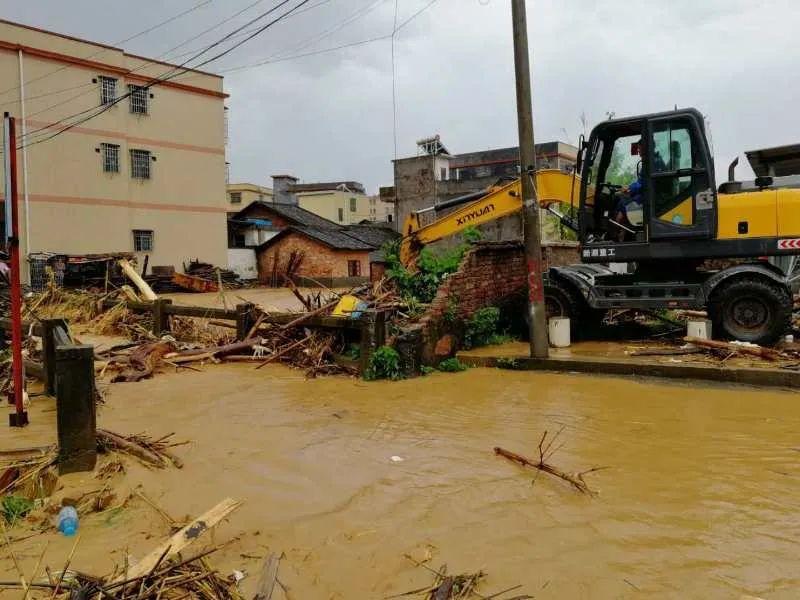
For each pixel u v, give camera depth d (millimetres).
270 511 4121
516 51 8719
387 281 10711
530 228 8867
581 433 5773
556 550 3537
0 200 25047
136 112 29562
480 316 10188
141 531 3857
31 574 3324
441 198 40531
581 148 10039
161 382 8422
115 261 21750
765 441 5438
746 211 9117
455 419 6359
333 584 3227
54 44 26281
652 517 3947
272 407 6984
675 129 9289
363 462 5074
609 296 10031
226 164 36625
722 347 8539
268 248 37281
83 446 4789
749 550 3494
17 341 6047
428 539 3701
